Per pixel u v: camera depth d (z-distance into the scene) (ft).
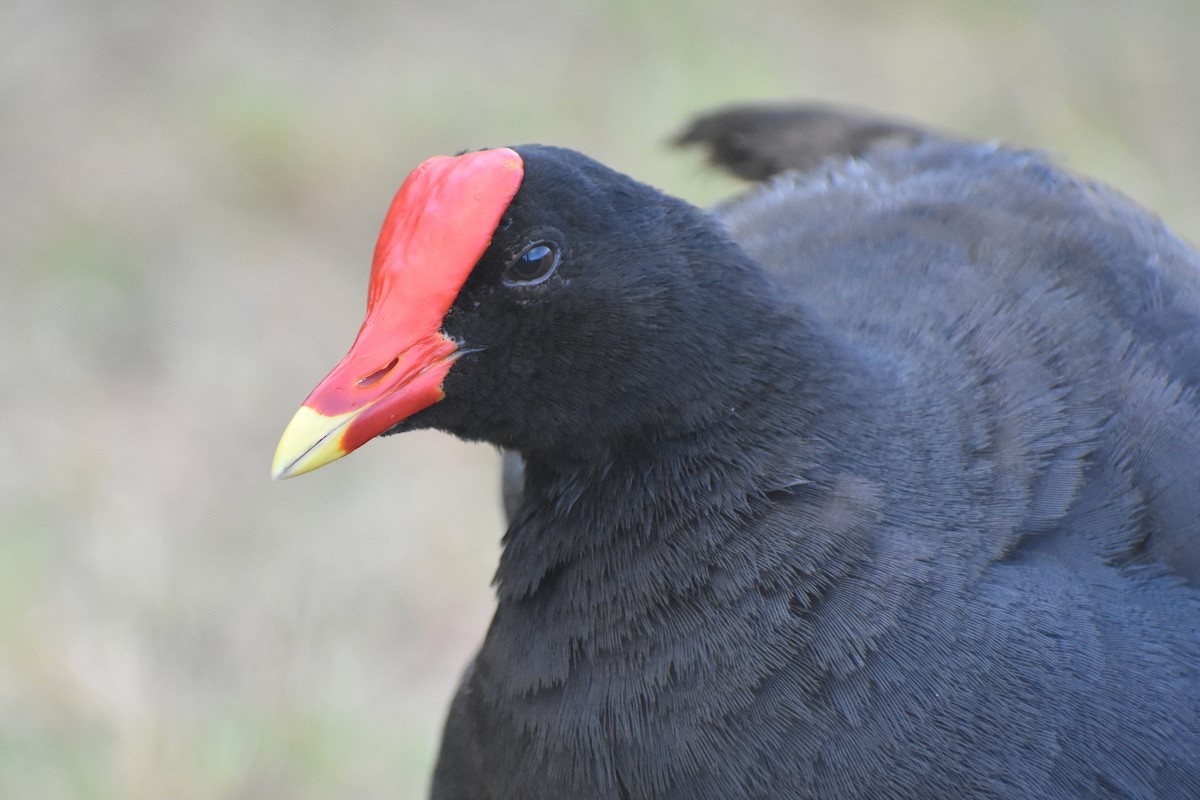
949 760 19.66
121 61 60.29
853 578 20.01
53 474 44.88
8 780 34.81
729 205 31.81
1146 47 66.33
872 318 23.61
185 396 48.62
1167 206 59.00
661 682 20.27
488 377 21.26
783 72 64.23
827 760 19.80
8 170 55.21
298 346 50.96
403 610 43.34
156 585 39.32
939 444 21.09
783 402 20.86
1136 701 20.02
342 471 46.85
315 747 36.11
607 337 20.83
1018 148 30.89
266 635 37.29
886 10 68.69
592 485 21.39
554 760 20.89
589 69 63.52
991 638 19.83
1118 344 22.99
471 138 59.57
